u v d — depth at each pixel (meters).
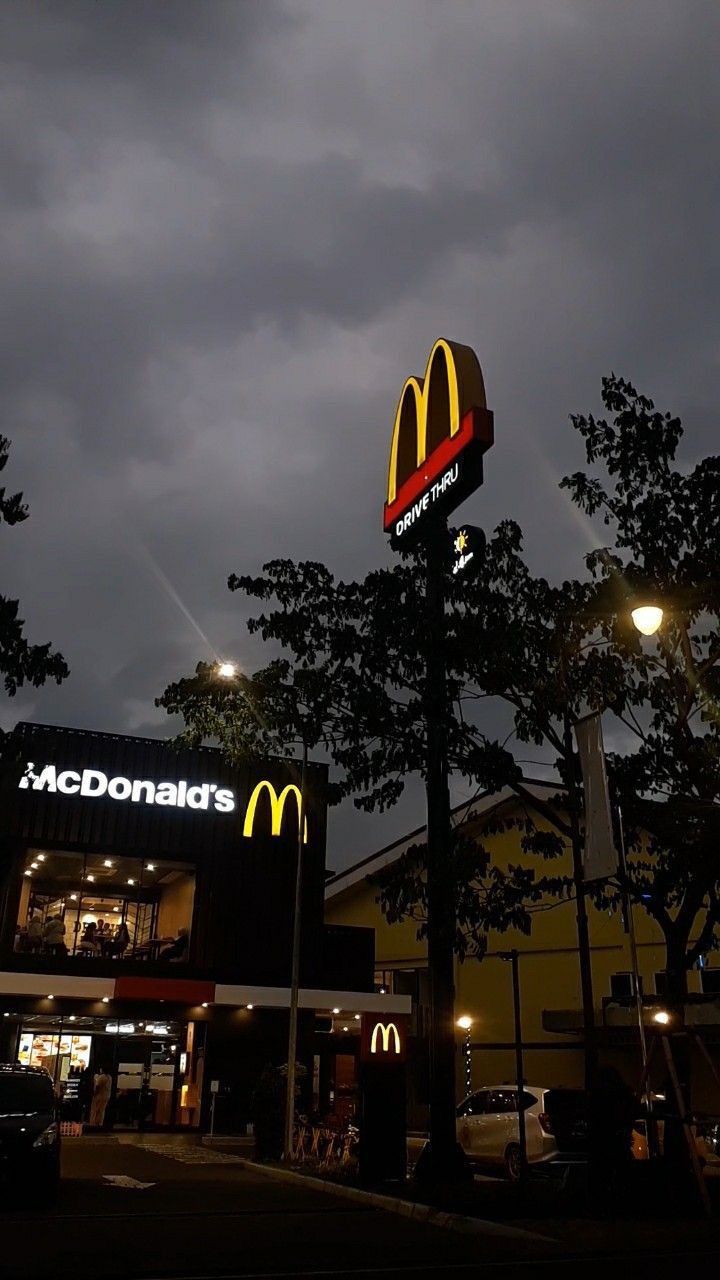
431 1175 14.65
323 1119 23.06
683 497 16.09
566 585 16.52
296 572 17.77
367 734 17.11
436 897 15.66
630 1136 14.23
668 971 15.19
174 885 32.47
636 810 15.36
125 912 32.34
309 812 33.00
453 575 17.14
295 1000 21.11
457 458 19.39
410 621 17.02
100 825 30.27
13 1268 9.26
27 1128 13.68
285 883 32.00
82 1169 18.97
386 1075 17.19
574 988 30.72
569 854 30.98
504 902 15.36
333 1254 10.41
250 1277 9.02
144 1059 29.02
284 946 31.33
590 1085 13.65
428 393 21.33
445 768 16.36
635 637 15.86
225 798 32.00
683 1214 12.78
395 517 21.44
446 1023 15.30
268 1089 21.39
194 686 18.14
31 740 29.98
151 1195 15.23
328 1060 30.91
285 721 17.48
